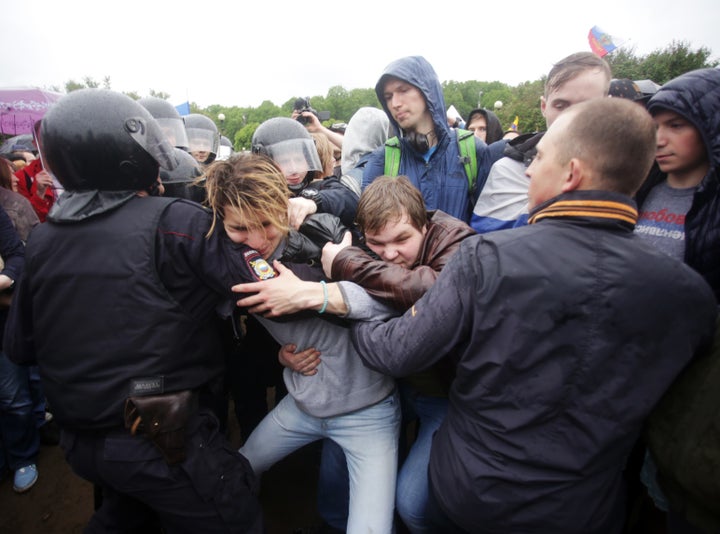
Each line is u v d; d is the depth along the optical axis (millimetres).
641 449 1420
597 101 903
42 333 1155
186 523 1257
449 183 2119
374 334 1130
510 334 903
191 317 1212
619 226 879
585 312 851
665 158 1408
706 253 1310
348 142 2885
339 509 1710
